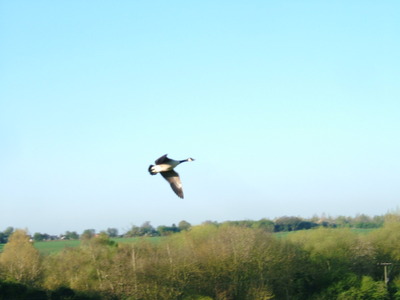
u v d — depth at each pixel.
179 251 59.56
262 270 58.81
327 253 64.81
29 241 61.97
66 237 107.25
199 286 56.44
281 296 60.09
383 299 58.59
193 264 56.53
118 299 54.03
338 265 63.84
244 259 58.66
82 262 58.94
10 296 50.88
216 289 56.91
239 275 58.06
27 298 51.25
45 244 88.50
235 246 59.91
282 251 62.56
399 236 69.56
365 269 66.00
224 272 57.50
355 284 59.59
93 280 56.75
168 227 93.12
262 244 60.88
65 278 57.41
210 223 72.75
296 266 62.09
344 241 66.69
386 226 73.25
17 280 55.72
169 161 21.92
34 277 57.47
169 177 21.95
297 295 60.31
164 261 56.69
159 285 54.66
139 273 55.03
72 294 52.91
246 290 57.53
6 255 58.78
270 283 58.88
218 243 60.56
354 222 126.50
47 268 59.16
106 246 61.94
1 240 95.12
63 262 60.09
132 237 76.81
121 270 55.34
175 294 54.16
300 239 68.00
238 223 72.38
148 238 66.81
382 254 68.62
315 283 61.91
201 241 64.06
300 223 117.75
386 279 63.47
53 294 52.47
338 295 58.91
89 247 60.69
